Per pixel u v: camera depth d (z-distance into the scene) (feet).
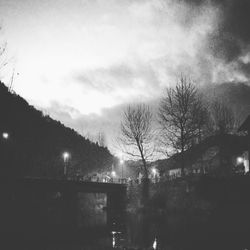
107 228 147.54
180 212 147.33
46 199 165.58
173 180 166.09
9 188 145.48
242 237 95.91
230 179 131.13
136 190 195.00
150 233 117.50
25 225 143.95
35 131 310.45
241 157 181.68
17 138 268.41
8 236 116.57
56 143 328.70
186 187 151.02
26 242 106.93
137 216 178.70
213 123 197.67
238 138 190.60
